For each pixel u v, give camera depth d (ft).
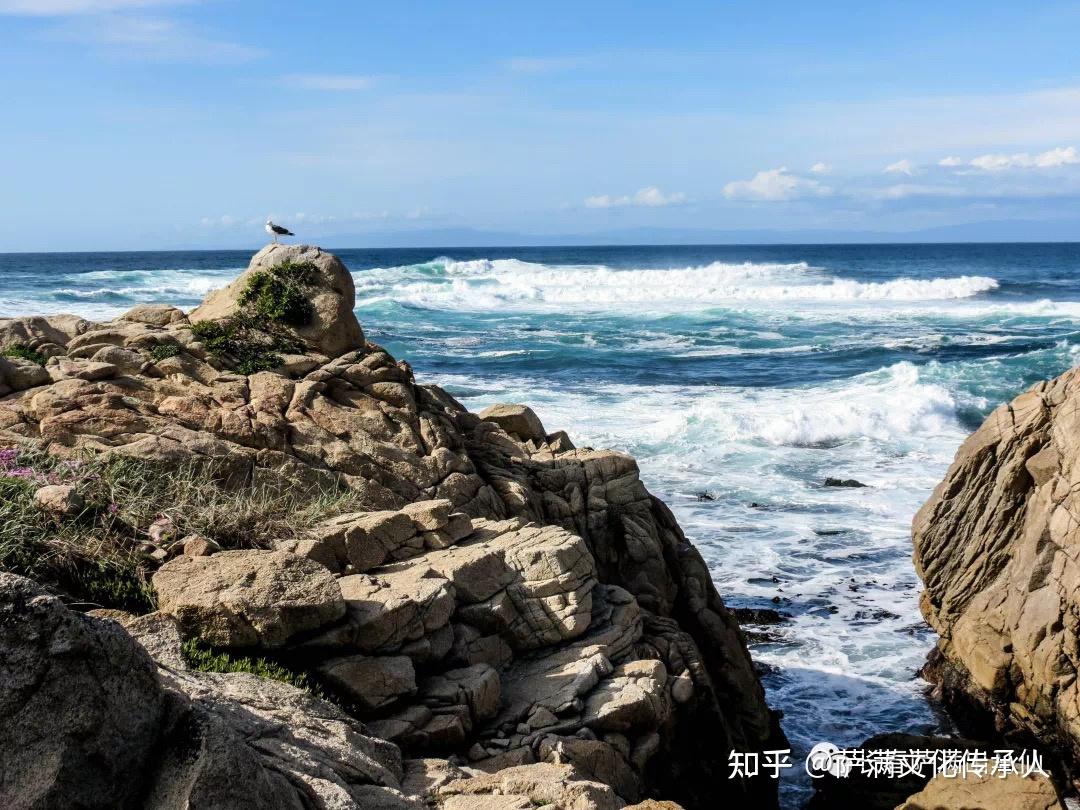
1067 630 38.40
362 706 26.43
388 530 33.60
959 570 46.44
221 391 40.91
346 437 40.81
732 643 43.86
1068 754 39.60
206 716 15.97
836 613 55.42
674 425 91.71
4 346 41.42
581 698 29.68
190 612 25.99
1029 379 112.37
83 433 35.68
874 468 82.53
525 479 44.27
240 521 32.63
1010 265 388.37
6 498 29.81
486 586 32.24
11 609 14.42
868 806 37.40
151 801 15.28
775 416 92.63
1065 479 40.73
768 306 204.23
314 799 17.81
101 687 14.92
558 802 21.91
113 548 29.68
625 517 45.06
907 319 182.50
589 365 131.34
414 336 157.07
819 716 45.68
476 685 28.09
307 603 26.58
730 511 71.82
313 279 48.24
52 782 14.14
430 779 23.07
